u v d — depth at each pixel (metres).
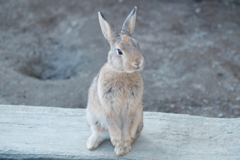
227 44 14.91
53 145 6.00
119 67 5.23
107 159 5.76
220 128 6.79
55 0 18.61
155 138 6.39
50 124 6.69
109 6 17.70
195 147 6.18
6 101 10.57
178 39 15.23
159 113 7.30
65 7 17.92
